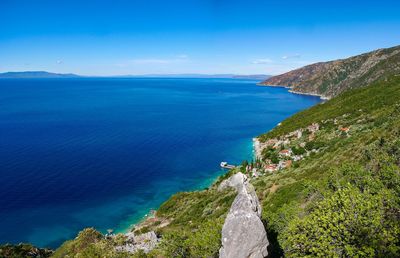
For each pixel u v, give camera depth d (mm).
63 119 182000
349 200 23031
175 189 84938
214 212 58344
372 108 105000
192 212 62500
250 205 17609
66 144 124125
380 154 42375
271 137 127062
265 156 102188
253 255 17016
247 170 89250
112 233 62719
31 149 115000
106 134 145000
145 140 135625
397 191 25844
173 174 95750
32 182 84625
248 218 17109
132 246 41688
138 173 95125
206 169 100688
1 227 63625
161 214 68812
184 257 29031
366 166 40531
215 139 140000
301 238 22547
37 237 60781
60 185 83438
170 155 114188
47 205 73062
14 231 62438
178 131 155750
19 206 71750
